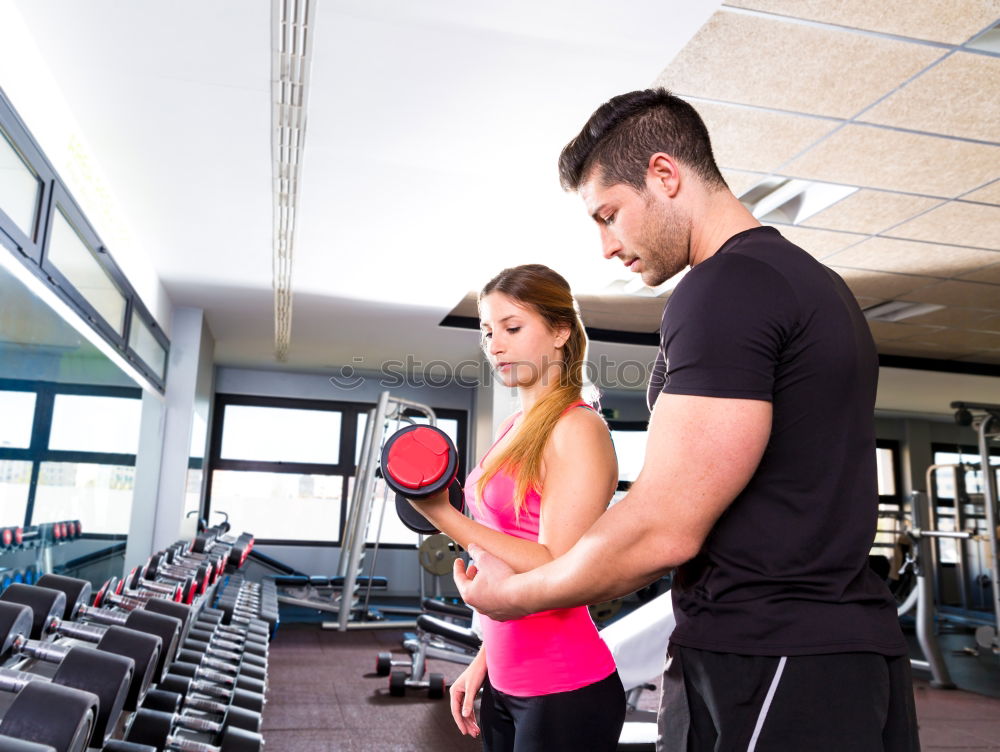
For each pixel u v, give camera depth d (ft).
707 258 2.38
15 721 2.57
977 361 21.58
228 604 11.46
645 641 7.73
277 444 25.77
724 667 2.09
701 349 2.06
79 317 9.33
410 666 13.80
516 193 10.89
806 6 6.97
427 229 12.37
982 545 26.43
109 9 6.89
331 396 26.30
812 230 12.51
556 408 3.42
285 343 21.33
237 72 7.90
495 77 7.91
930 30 7.30
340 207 11.53
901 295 15.97
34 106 7.58
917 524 15.10
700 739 2.16
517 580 2.33
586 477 3.17
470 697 3.80
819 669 1.99
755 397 2.02
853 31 7.34
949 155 9.82
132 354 12.80
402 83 8.05
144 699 5.13
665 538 2.02
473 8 6.78
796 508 2.10
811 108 8.74
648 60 7.55
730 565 2.14
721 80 8.16
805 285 2.15
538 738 3.27
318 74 7.90
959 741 10.42
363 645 16.34
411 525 3.01
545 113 8.62
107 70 7.92
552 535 3.10
